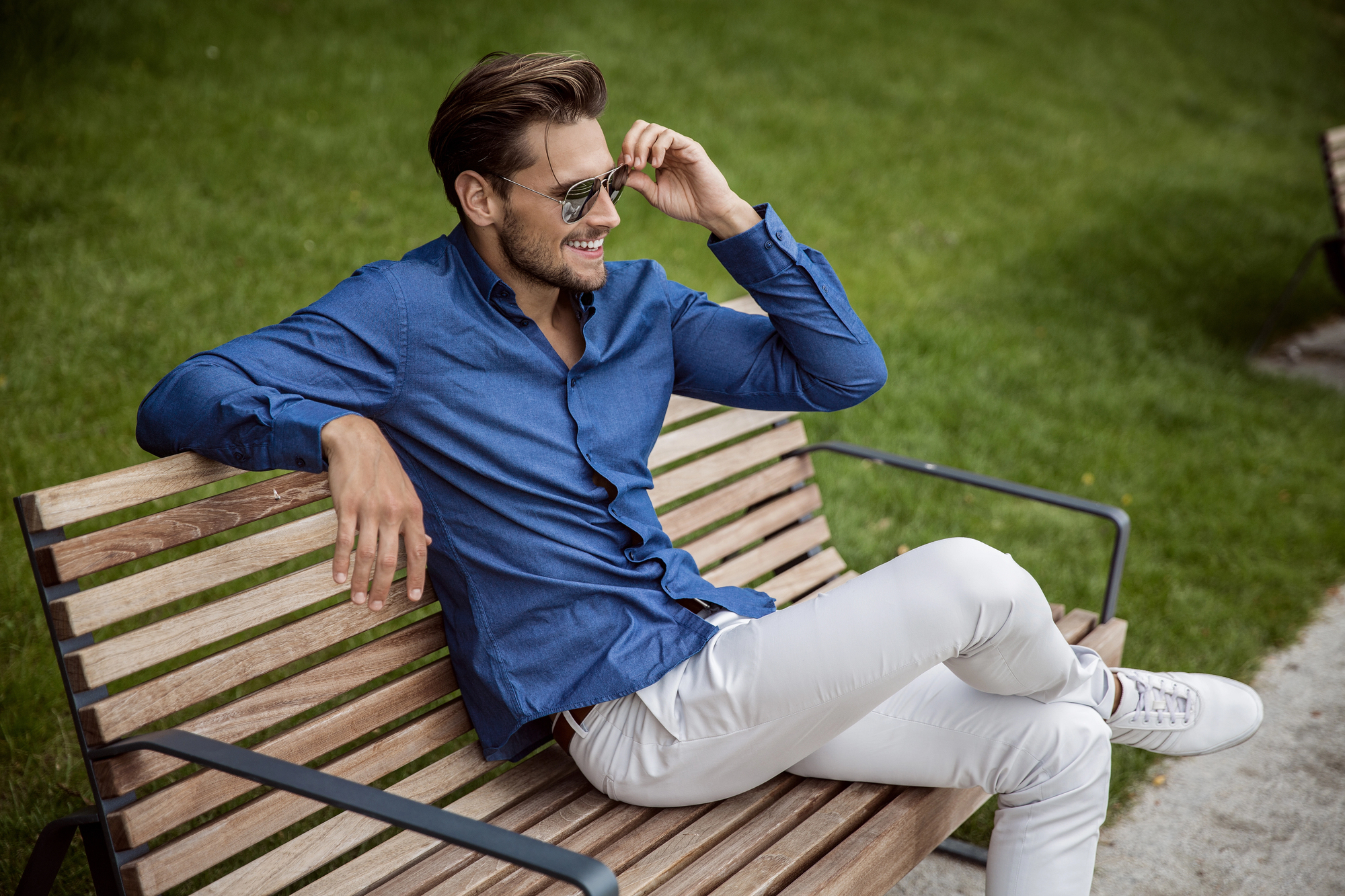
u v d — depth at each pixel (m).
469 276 1.81
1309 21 16.09
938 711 1.80
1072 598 3.58
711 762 1.75
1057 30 12.17
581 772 1.95
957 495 4.18
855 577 1.74
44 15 6.61
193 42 7.13
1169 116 10.77
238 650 1.68
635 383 1.97
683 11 9.41
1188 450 4.76
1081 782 1.72
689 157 1.99
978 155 8.28
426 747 1.90
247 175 5.71
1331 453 4.91
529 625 1.80
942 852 2.58
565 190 1.75
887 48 9.95
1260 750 3.01
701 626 1.80
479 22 8.23
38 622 2.94
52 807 2.41
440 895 1.65
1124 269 6.86
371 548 1.50
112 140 5.82
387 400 1.71
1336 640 3.54
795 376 2.12
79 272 4.62
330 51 7.38
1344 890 2.49
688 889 1.62
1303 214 8.66
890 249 6.41
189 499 3.56
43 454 3.55
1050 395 5.06
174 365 4.14
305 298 4.74
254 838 1.69
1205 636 3.46
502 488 1.77
